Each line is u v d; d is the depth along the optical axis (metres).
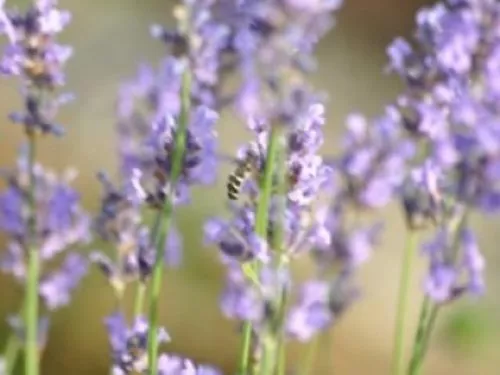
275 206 0.45
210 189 0.98
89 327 0.90
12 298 0.85
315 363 0.78
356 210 0.52
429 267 0.43
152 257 0.48
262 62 0.42
